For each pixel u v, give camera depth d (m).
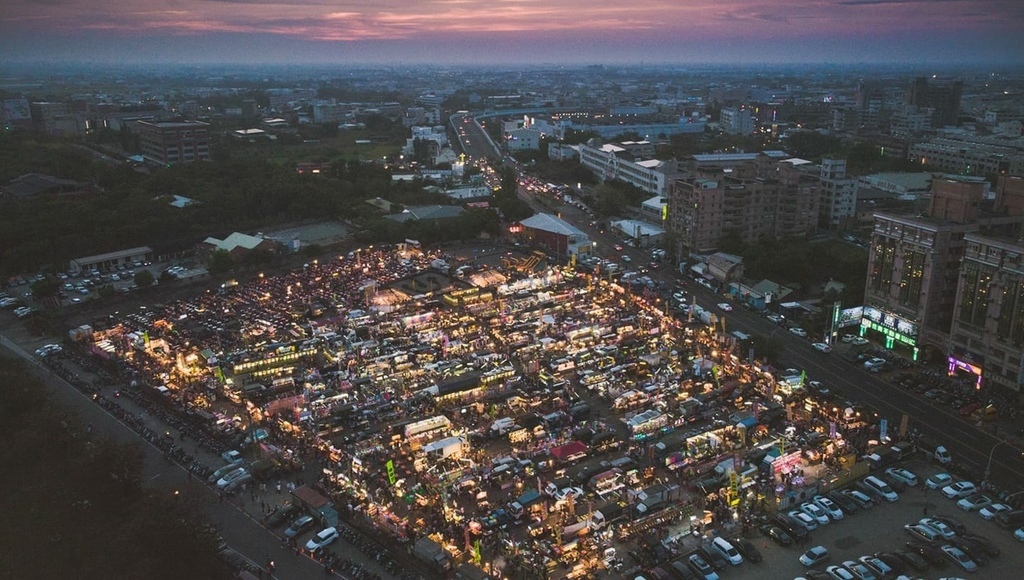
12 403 167.38
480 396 184.62
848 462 149.50
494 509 140.75
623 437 167.88
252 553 128.12
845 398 183.38
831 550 127.06
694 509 138.62
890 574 119.50
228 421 173.12
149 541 118.81
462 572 123.12
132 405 183.50
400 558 126.50
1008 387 179.62
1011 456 156.38
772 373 194.62
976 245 186.12
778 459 148.25
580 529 132.00
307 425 172.62
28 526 133.88
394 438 166.12
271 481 151.25
